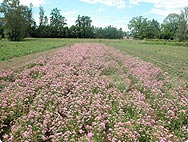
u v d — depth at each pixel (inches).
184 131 319.9
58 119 327.6
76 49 1338.6
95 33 5364.2
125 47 2036.2
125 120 339.0
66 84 506.3
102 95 439.2
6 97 401.1
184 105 394.6
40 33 4584.2
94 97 421.1
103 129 309.9
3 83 539.5
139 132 308.2
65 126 310.5
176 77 680.4
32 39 3619.6
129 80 601.0
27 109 373.1
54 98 406.3
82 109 367.6
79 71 656.4
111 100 414.9
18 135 288.2
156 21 5797.2
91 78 576.7
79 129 313.1
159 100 429.7
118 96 437.4
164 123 343.3
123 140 283.7
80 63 781.9
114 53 1237.1
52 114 346.9
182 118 360.8
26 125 311.3
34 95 445.4
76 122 324.8
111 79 611.8
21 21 3213.6
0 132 311.1
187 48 2338.8
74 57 901.8
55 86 478.0
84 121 340.2
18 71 689.6
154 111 396.5
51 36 4680.1
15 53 1198.9
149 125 318.3
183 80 653.9
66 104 384.8
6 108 362.6
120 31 5772.6
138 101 407.2
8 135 295.7
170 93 482.9
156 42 3211.1
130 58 1029.8
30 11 4266.7
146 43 3223.4
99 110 362.0
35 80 536.4
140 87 529.3
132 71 687.7
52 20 5349.4
